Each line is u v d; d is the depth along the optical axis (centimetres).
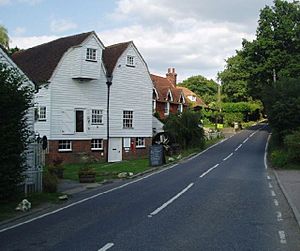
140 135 4281
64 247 927
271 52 6266
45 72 3534
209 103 10250
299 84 3972
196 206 1483
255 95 6631
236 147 5116
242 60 6769
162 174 2705
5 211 1400
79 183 2291
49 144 3472
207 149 4903
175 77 7269
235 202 1578
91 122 3803
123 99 4094
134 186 2125
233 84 9531
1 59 1873
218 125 8375
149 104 4394
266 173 2773
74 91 3659
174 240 987
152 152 3278
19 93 1495
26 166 1565
